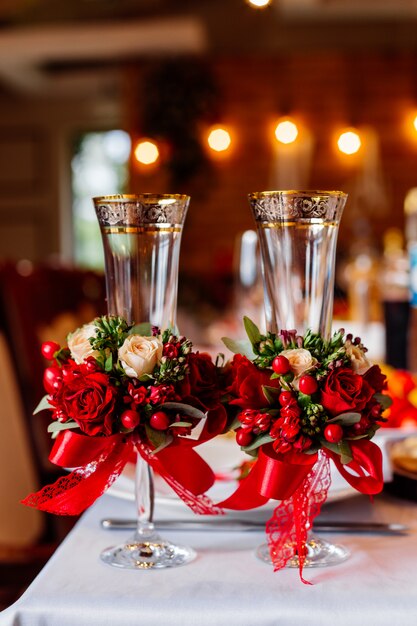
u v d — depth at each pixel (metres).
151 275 0.78
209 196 6.29
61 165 7.39
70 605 0.69
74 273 1.82
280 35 6.22
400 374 1.20
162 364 0.74
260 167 6.25
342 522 0.84
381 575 0.73
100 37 5.88
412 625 0.67
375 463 0.74
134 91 6.30
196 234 6.31
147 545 0.78
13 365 1.55
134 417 0.73
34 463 1.55
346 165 6.13
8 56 6.20
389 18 6.10
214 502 0.85
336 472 0.91
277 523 0.75
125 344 0.74
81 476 0.75
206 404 0.76
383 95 6.13
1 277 1.58
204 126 6.21
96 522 0.86
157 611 0.68
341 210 0.77
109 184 7.62
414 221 2.96
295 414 0.72
